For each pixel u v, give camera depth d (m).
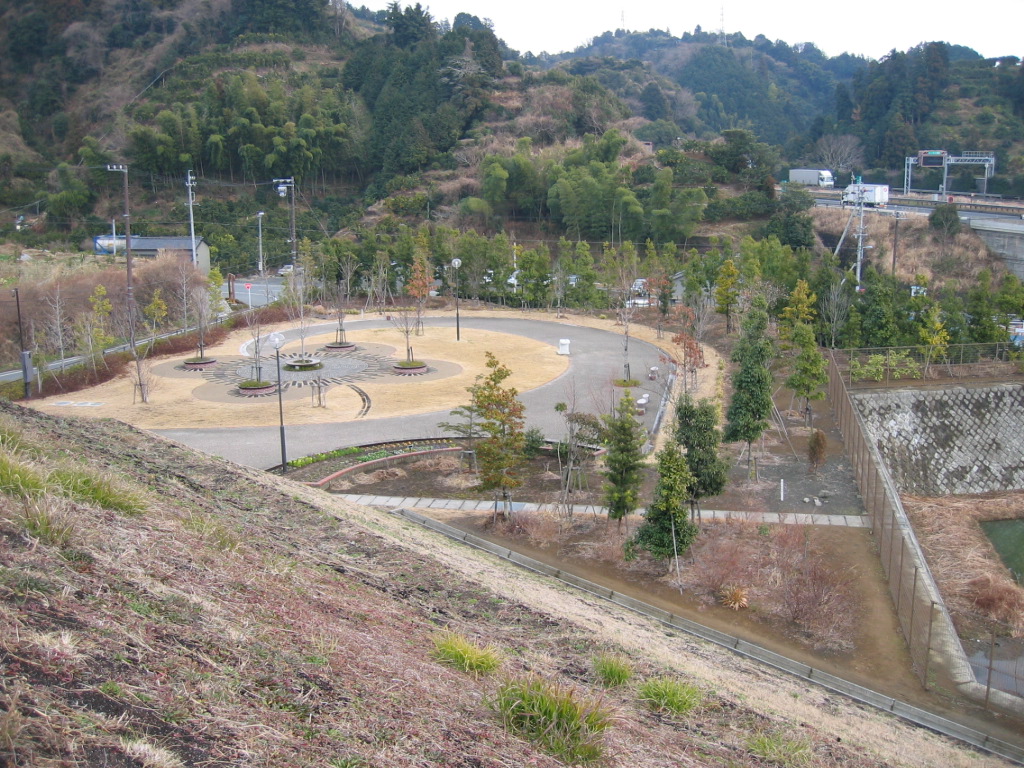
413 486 33.03
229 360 56.28
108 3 153.62
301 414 43.22
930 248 91.44
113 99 138.88
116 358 53.72
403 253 80.44
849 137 149.75
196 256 88.25
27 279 68.69
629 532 28.33
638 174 111.31
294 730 7.70
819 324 53.41
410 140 126.56
